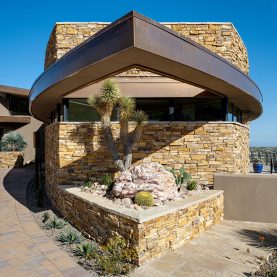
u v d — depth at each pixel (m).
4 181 18.89
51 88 9.78
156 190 8.52
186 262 6.85
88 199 8.69
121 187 8.52
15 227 9.32
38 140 16.70
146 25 6.15
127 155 10.32
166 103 12.14
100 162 11.58
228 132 11.56
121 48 6.14
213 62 8.37
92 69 7.56
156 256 7.07
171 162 11.58
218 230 9.48
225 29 12.73
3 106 28.55
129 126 11.74
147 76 12.13
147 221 6.75
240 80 10.14
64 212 10.51
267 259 7.16
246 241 8.41
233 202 10.80
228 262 6.90
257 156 26.86
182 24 12.67
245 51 15.50
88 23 12.78
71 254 7.20
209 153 11.56
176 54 6.95
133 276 6.11
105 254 7.04
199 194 9.91
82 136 11.62
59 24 12.72
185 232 8.16
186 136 11.59
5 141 27.11
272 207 10.48
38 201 12.24
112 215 7.42
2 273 6.17
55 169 12.28
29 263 6.66
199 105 12.06
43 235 8.56
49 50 14.77
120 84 12.02
